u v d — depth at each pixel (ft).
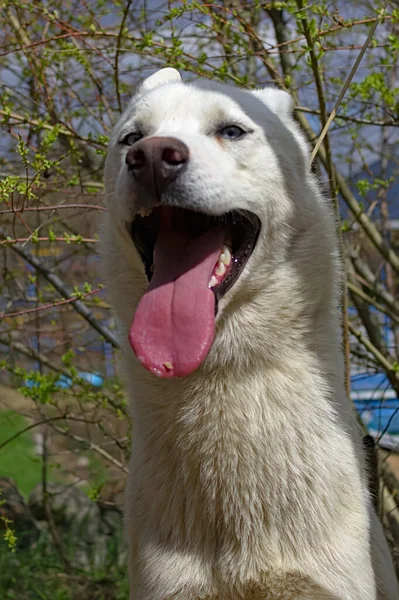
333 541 2.35
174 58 3.28
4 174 3.50
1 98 3.44
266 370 2.42
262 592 2.33
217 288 2.41
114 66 3.30
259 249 2.46
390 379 3.43
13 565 4.50
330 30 3.11
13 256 4.53
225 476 2.39
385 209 4.38
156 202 2.33
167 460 2.45
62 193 3.71
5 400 5.25
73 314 4.41
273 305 2.46
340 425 2.47
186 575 2.36
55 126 3.31
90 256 4.33
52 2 3.70
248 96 2.62
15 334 4.96
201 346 2.28
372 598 2.35
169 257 2.44
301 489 2.37
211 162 2.37
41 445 5.41
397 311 3.93
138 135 2.53
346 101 3.48
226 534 2.39
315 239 2.55
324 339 2.51
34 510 4.99
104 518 4.95
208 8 3.28
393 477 3.61
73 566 4.53
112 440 4.24
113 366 4.36
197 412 2.41
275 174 2.51
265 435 2.39
